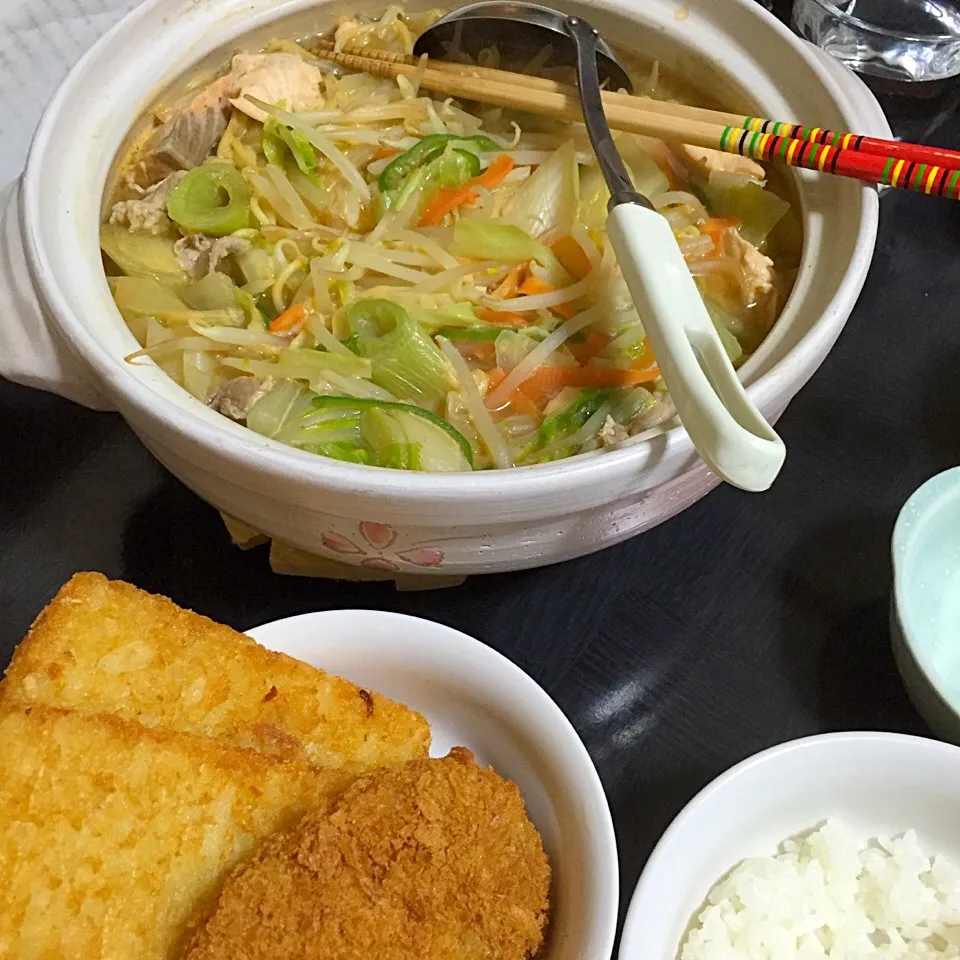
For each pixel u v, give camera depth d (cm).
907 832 30
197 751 26
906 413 40
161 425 27
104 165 33
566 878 27
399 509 27
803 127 33
